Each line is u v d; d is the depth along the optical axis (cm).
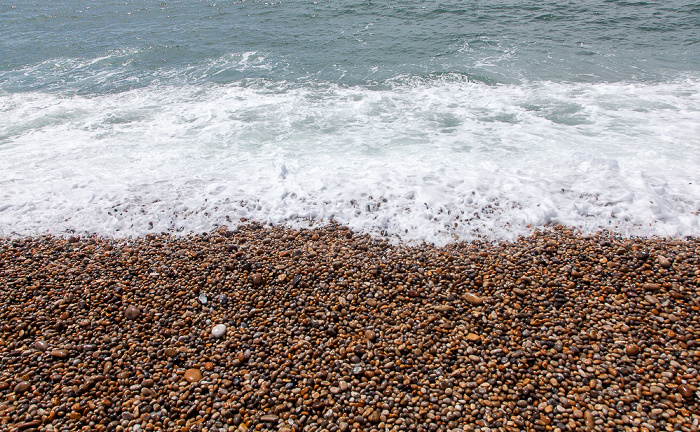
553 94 1210
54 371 488
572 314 542
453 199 776
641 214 718
